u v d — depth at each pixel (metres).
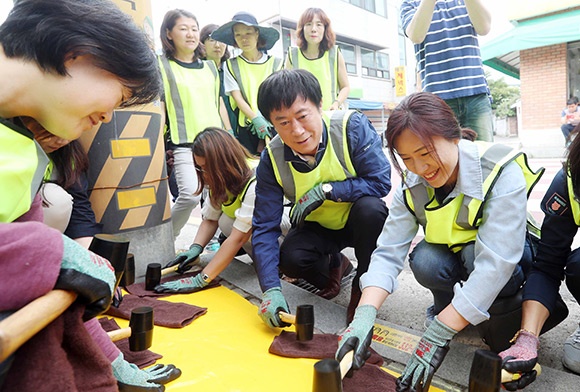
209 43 3.49
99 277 0.75
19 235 0.66
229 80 3.11
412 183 1.39
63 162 1.35
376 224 1.71
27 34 0.76
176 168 2.89
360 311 1.29
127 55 0.83
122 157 2.26
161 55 2.90
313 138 1.60
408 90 15.78
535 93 7.86
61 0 0.77
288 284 2.13
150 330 1.32
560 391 1.20
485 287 1.17
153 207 2.40
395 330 1.62
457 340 1.56
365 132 1.78
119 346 1.46
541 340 1.55
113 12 0.83
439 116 1.15
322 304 1.89
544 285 1.31
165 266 2.47
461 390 1.25
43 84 0.79
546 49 7.61
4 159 0.74
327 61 3.04
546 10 7.20
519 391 1.21
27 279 0.64
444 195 1.34
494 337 1.40
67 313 0.74
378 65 15.21
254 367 1.35
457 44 2.45
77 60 0.80
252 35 3.03
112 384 0.83
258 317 1.75
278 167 1.74
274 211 1.78
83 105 0.82
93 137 2.18
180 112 2.83
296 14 11.36
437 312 1.64
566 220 1.30
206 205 2.50
